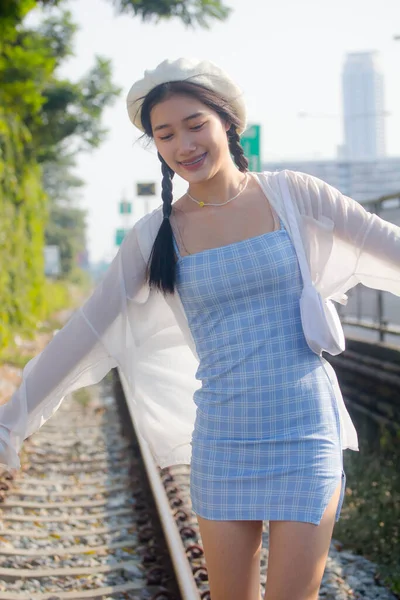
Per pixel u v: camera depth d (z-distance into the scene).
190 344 2.87
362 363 8.27
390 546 4.80
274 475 2.51
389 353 7.59
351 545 4.95
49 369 2.84
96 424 9.77
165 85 2.63
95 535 5.34
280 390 2.55
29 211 24.67
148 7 11.45
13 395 2.85
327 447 2.53
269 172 2.79
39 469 7.29
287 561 2.42
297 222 2.67
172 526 4.59
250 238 2.63
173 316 2.91
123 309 2.85
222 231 2.68
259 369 2.56
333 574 4.41
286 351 2.58
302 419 2.54
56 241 70.38
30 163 24.56
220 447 2.58
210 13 11.34
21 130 21.80
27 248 24.39
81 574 4.59
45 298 31.22
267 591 2.44
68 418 10.25
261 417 2.55
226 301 2.61
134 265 2.83
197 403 2.69
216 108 2.67
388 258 2.71
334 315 2.73
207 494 2.57
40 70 18.98
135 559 4.82
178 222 2.75
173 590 4.06
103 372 2.96
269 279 2.58
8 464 2.84
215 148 2.65
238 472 2.55
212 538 2.55
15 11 14.39
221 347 2.61
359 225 2.70
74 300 57.19
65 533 5.38
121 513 5.79
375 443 7.54
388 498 5.65
